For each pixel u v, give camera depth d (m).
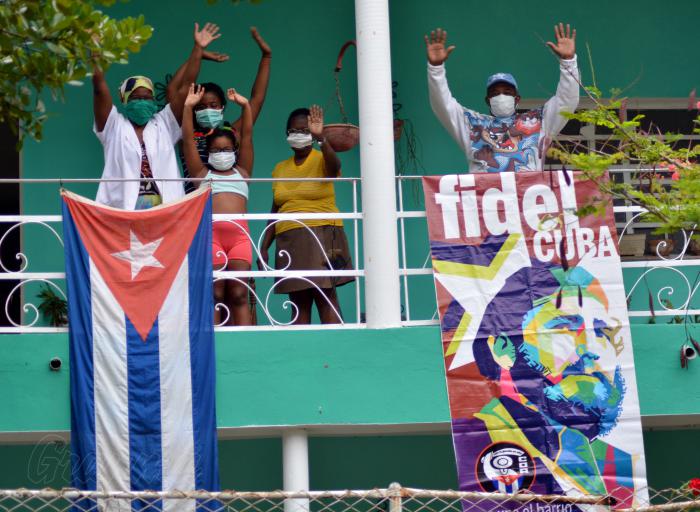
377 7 19.56
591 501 15.23
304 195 20.34
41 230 23.55
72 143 23.98
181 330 18.06
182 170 22.78
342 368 18.45
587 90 18.09
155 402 17.80
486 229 18.86
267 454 23.09
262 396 18.27
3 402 17.91
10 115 14.84
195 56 20.80
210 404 17.94
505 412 18.27
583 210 17.09
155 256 18.22
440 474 23.39
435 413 18.39
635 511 15.09
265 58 21.88
